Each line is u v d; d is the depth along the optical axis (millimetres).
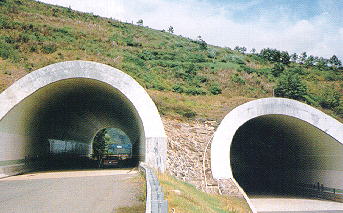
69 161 33469
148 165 17266
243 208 15867
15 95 17344
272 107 19359
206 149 21297
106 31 69750
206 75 50562
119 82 18609
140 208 8703
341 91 50906
